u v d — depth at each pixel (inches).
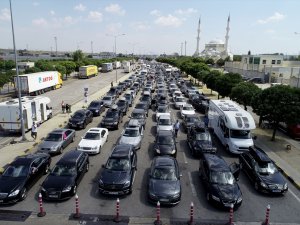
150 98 1572.3
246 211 526.9
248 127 831.7
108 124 1061.1
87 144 804.0
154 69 4608.8
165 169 590.9
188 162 767.7
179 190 546.3
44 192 541.6
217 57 6830.7
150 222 481.4
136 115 1131.3
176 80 2827.3
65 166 601.0
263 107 890.7
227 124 849.5
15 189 533.6
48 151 777.6
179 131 1075.9
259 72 2874.0
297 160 792.3
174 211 518.6
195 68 2605.8
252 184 638.5
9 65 3120.1
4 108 936.9
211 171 584.1
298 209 539.5
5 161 737.0
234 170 647.8
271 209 536.4
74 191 563.5
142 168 712.4
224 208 522.0
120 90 1900.8
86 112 1144.8
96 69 3412.9
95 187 607.5
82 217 491.8
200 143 809.5
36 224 469.4
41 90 1932.8
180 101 1520.7
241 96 1190.9
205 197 576.1
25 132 1000.9
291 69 2593.5
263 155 660.7
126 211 513.7
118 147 690.2
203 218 497.4
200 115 1365.7
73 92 2025.1
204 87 2474.2
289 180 674.2
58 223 473.1
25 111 968.3
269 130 1098.1
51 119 1205.7
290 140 975.0
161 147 775.7
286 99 861.2
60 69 2701.8
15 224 468.8
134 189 600.7
